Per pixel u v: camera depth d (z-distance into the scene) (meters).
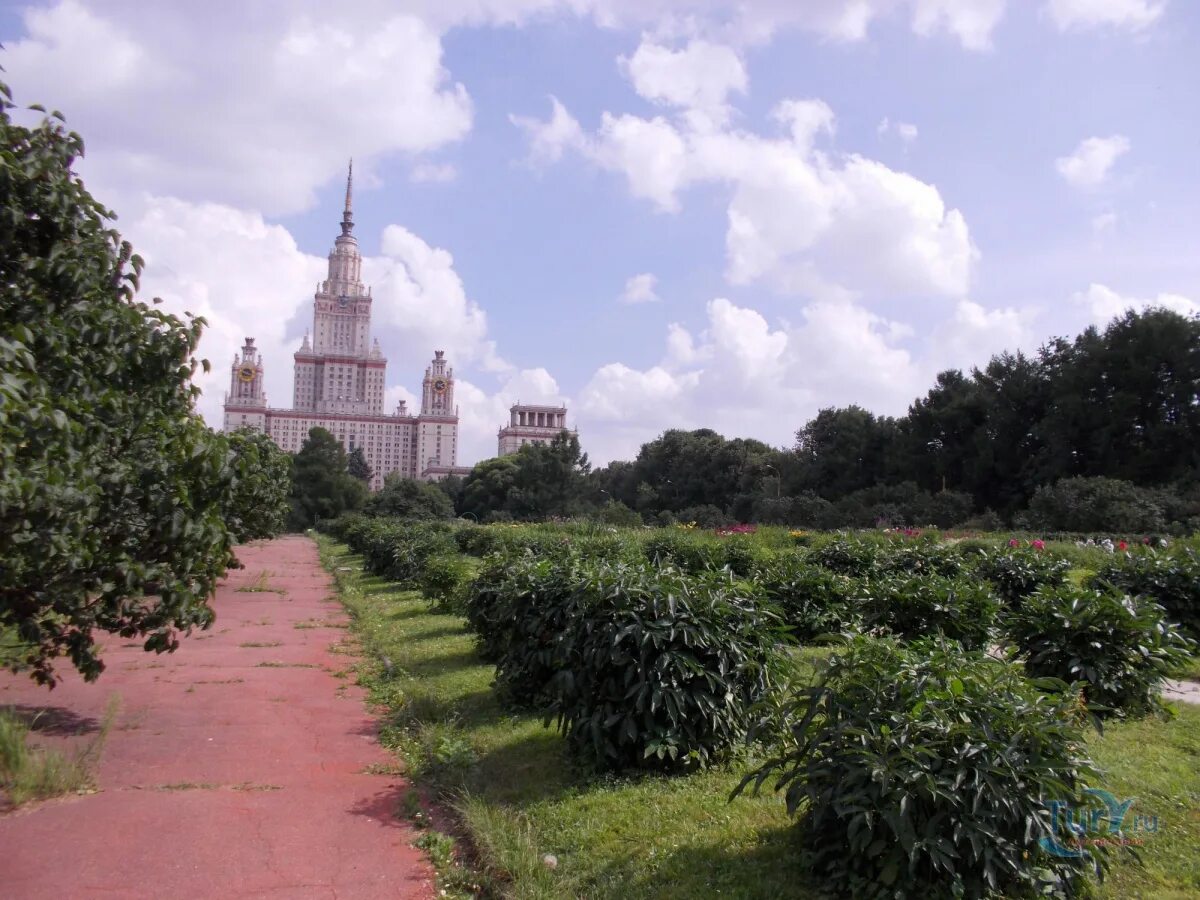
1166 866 3.94
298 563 30.67
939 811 3.45
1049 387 46.31
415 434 127.31
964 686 3.82
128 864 4.34
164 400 7.13
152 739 6.84
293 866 4.37
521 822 4.80
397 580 20.61
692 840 4.37
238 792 5.58
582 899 3.85
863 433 58.47
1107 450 41.28
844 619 10.01
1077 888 3.57
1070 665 6.64
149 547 6.43
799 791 3.78
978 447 47.88
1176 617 9.12
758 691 5.53
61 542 5.19
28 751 5.79
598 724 5.39
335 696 8.69
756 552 14.52
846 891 3.69
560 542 17.94
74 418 5.77
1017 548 12.13
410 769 6.10
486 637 9.61
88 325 6.27
